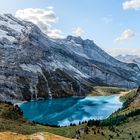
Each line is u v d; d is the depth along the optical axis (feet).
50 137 318.65
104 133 595.88
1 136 301.84
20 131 573.74
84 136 584.81
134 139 544.62
